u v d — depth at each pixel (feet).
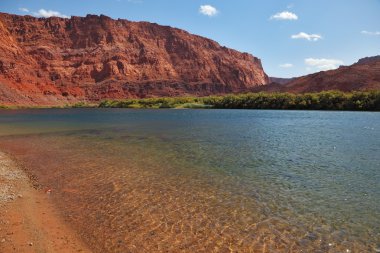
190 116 211.41
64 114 274.98
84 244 27.17
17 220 31.83
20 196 39.27
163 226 30.68
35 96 616.39
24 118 213.25
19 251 25.57
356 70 530.27
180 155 64.90
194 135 99.60
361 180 45.88
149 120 176.86
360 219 32.09
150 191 41.27
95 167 54.49
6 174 50.65
